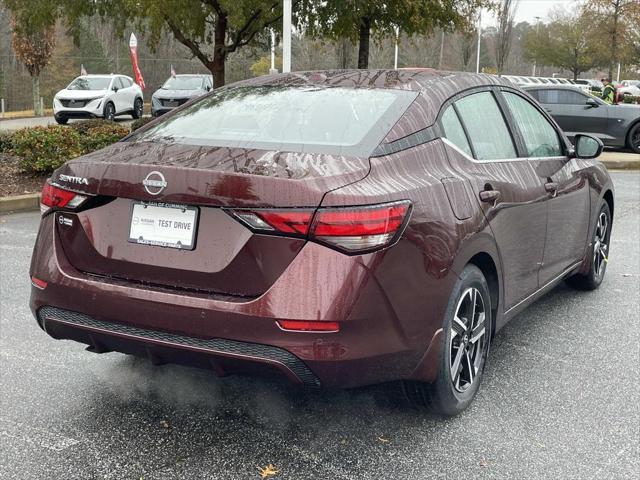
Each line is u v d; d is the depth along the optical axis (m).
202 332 2.83
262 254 2.77
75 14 14.32
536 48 64.25
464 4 16.66
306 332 2.71
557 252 4.59
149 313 2.91
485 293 3.53
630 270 6.40
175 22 13.98
